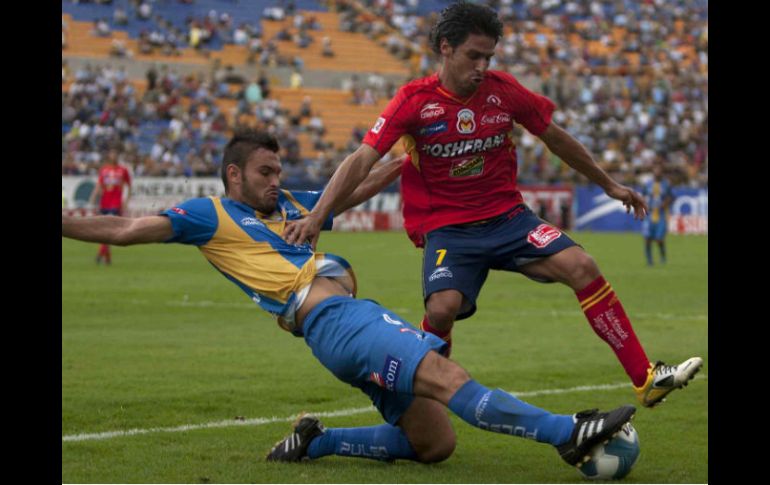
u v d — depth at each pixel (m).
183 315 50.31
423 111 23.25
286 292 20.73
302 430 21.75
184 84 151.38
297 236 21.09
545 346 40.38
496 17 22.78
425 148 23.81
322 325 20.19
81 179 118.31
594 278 23.20
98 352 38.09
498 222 24.16
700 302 57.88
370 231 133.00
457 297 23.66
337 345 19.89
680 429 25.30
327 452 21.77
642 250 103.44
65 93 142.25
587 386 31.58
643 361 22.98
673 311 53.47
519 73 167.50
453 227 24.22
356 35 170.75
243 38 163.38
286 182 136.12
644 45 181.50
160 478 20.17
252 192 21.34
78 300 56.31
